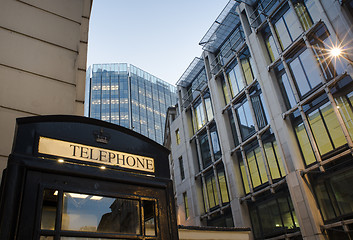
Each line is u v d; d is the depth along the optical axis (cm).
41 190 204
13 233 181
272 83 2016
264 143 2078
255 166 2145
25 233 185
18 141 213
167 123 3809
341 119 1533
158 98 11506
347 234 1452
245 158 2222
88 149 249
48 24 506
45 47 478
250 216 2128
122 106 9925
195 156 2955
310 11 1852
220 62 2789
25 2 496
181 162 3183
